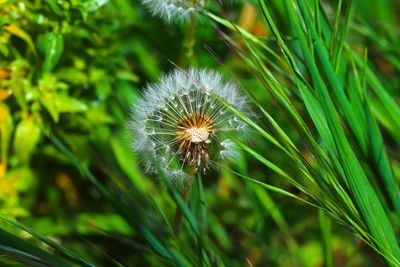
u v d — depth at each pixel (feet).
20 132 1.74
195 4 1.59
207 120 1.49
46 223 1.82
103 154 1.84
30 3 1.69
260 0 1.46
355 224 1.45
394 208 1.57
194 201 1.63
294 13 1.53
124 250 1.84
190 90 1.49
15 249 1.39
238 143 1.46
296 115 1.47
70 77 1.79
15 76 1.73
